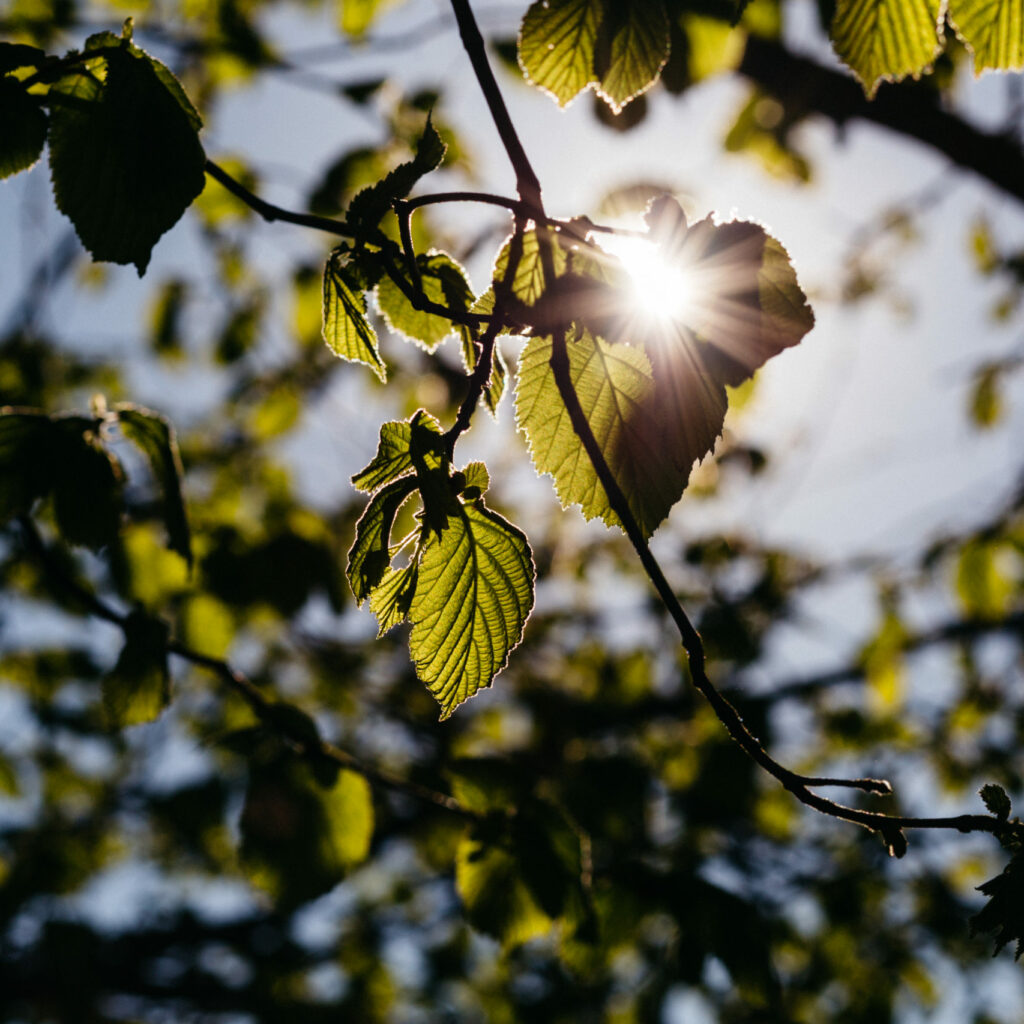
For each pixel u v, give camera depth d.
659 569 0.91
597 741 6.02
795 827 6.45
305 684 7.32
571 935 1.93
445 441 0.94
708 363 0.99
